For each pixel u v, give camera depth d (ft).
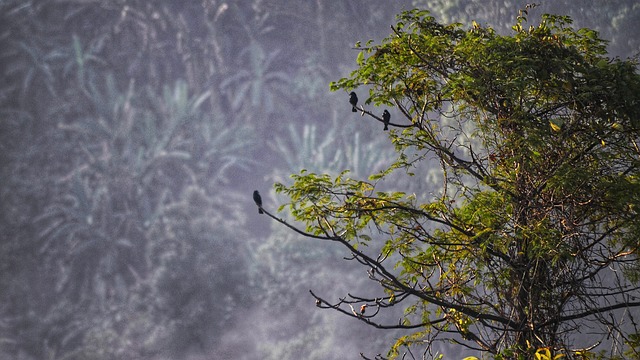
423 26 40.47
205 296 160.66
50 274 182.91
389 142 183.42
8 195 191.01
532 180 37.50
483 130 37.42
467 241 39.81
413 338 40.45
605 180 36.70
